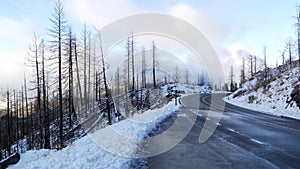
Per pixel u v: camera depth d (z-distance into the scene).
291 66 40.53
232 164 6.45
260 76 49.59
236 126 14.58
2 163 12.84
